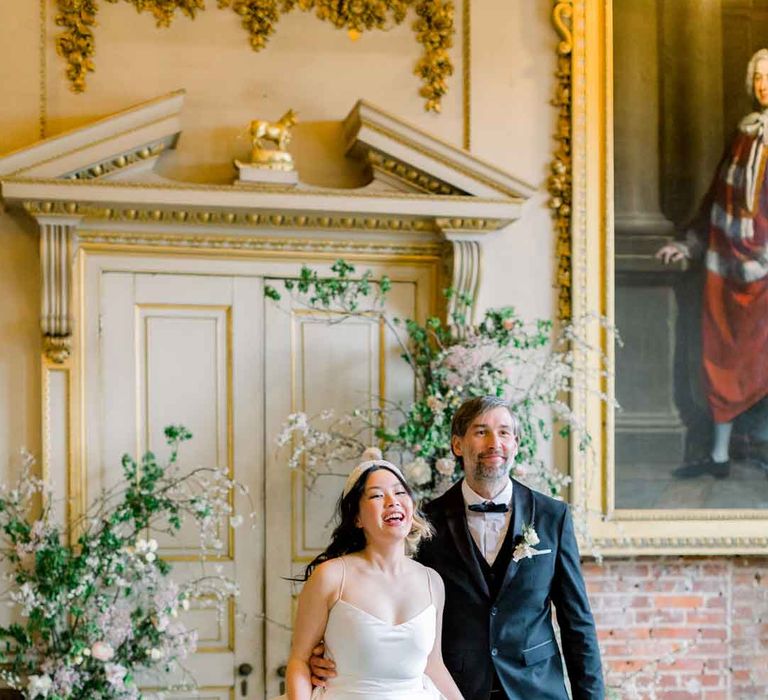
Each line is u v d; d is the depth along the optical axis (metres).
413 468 3.68
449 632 2.93
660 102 4.33
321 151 4.21
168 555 4.07
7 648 3.60
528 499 3.05
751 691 4.34
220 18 4.14
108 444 4.04
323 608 2.70
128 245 4.04
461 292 4.13
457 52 4.29
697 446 4.32
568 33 4.30
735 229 4.33
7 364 3.94
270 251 4.14
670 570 4.32
